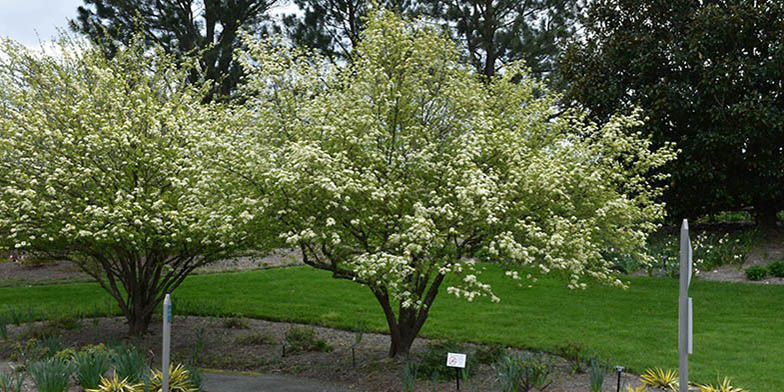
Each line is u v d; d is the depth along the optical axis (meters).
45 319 14.12
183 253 11.84
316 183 7.55
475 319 13.07
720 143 17.50
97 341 12.21
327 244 8.80
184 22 24.25
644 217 9.89
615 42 19.16
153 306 12.51
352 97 9.27
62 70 11.77
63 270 21.56
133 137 10.31
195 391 8.25
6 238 10.84
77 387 8.26
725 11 18.17
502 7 26.88
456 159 8.36
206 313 14.55
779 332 11.27
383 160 8.66
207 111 12.25
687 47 18.23
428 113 9.73
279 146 9.12
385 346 11.34
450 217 7.62
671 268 16.86
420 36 9.82
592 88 19.27
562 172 8.12
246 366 10.34
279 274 19.28
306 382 9.23
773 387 8.37
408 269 7.57
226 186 8.49
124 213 9.80
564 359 10.04
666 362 9.68
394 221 8.61
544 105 10.14
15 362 10.30
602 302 14.29
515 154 8.41
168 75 13.18
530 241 8.16
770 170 17.59
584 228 8.59
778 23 17.09
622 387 8.47
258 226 8.66
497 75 10.83
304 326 13.26
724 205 19.50
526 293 15.39
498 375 8.10
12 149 10.06
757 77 17.39
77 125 10.77
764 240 19.12
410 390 8.38
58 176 10.08
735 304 13.55
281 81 9.53
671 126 18.88
